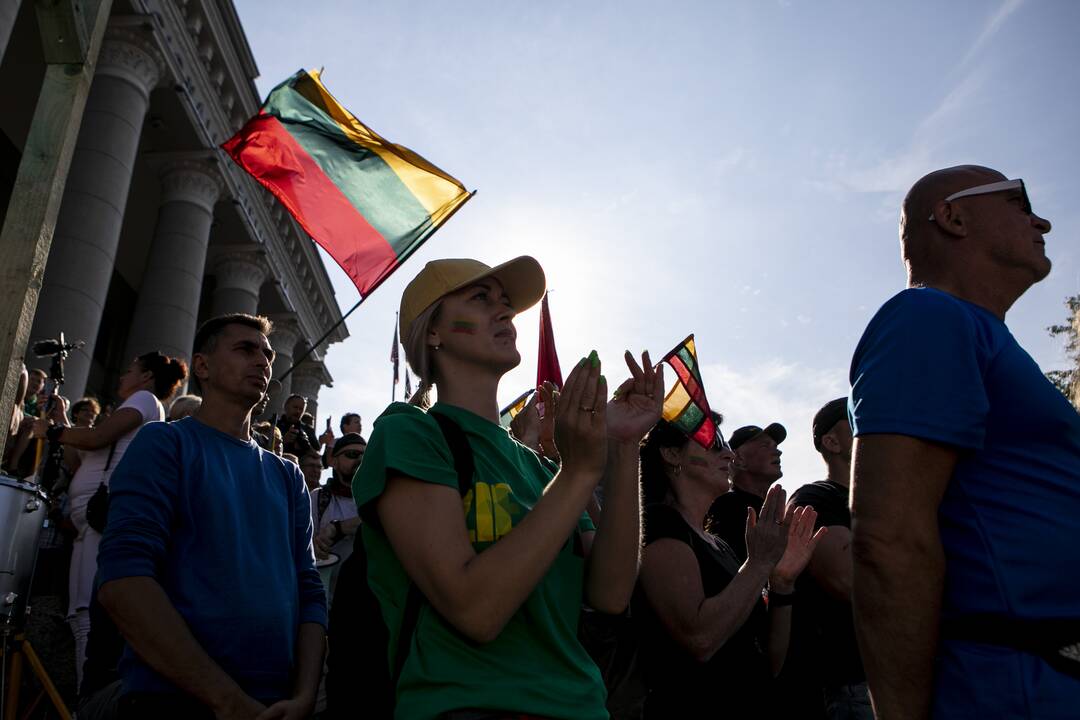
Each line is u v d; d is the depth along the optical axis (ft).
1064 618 5.19
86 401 29.12
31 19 54.90
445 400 7.34
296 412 30.48
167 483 9.04
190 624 8.50
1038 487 5.55
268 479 10.21
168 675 7.95
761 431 16.78
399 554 5.92
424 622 6.03
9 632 13.00
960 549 5.62
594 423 5.89
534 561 5.61
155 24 49.49
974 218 6.87
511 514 6.41
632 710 10.68
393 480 6.11
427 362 7.48
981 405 5.66
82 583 14.93
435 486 6.05
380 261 16.88
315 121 17.90
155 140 59.52
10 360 11.75
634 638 10.96
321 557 16.70
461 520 5.99
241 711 8.01
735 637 11.05
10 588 12.93
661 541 10.89
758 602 11.68
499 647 5.99
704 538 11.94
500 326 7.47
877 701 5.45
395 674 5.97
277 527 9.81
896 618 5.39
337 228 17.15
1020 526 5.44
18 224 12.54
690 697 10.36
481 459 6.70
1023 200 7.02
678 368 12.96
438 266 7.64
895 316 6.18
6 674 14.03
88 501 15.30
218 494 9.29
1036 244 6.86
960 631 5.44
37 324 39.29
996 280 6.75
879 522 5.55
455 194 17.26
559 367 15.65
